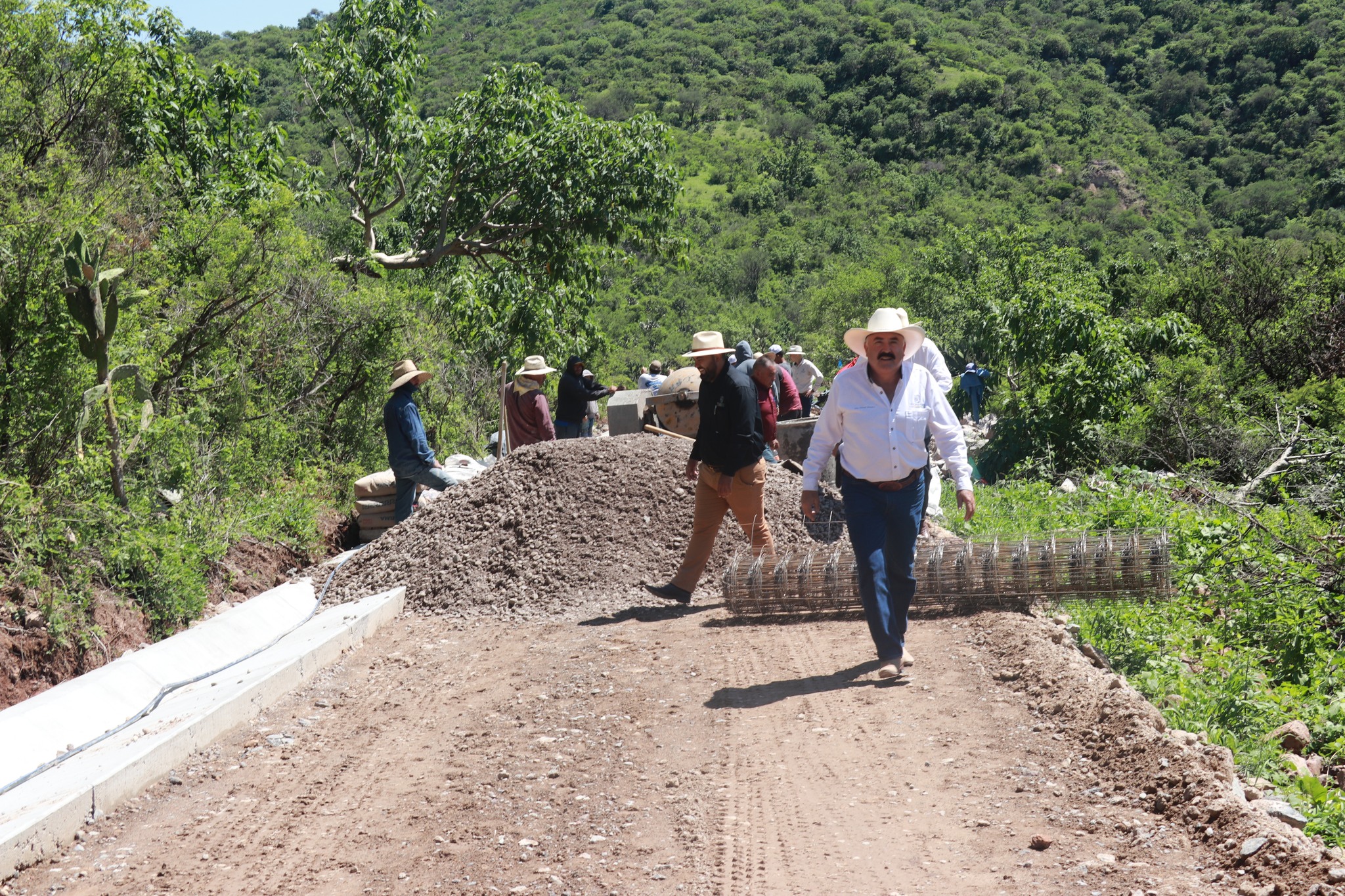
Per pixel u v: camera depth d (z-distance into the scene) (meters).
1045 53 172.50
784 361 16.89
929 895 2.90
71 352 6.99
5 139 8.59
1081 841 3.17
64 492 6.44
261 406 10.54
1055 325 14.03
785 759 4.09
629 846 3.39
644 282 88.69
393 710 5.13
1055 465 13.15
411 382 9.41
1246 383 14.30
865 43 185.12
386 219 22.30
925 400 5.03
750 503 6.69
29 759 4.41
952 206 116.31
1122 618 5.71
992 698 4.56
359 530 10.16
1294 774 4.23
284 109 69.00
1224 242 18.56
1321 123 122.56
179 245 9.71
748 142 154.12
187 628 6.68
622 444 8.51
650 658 5.72
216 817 3.86
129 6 10.19
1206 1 170.50
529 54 191.50
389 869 3.34
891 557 5.09
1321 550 7.58
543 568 7.42
